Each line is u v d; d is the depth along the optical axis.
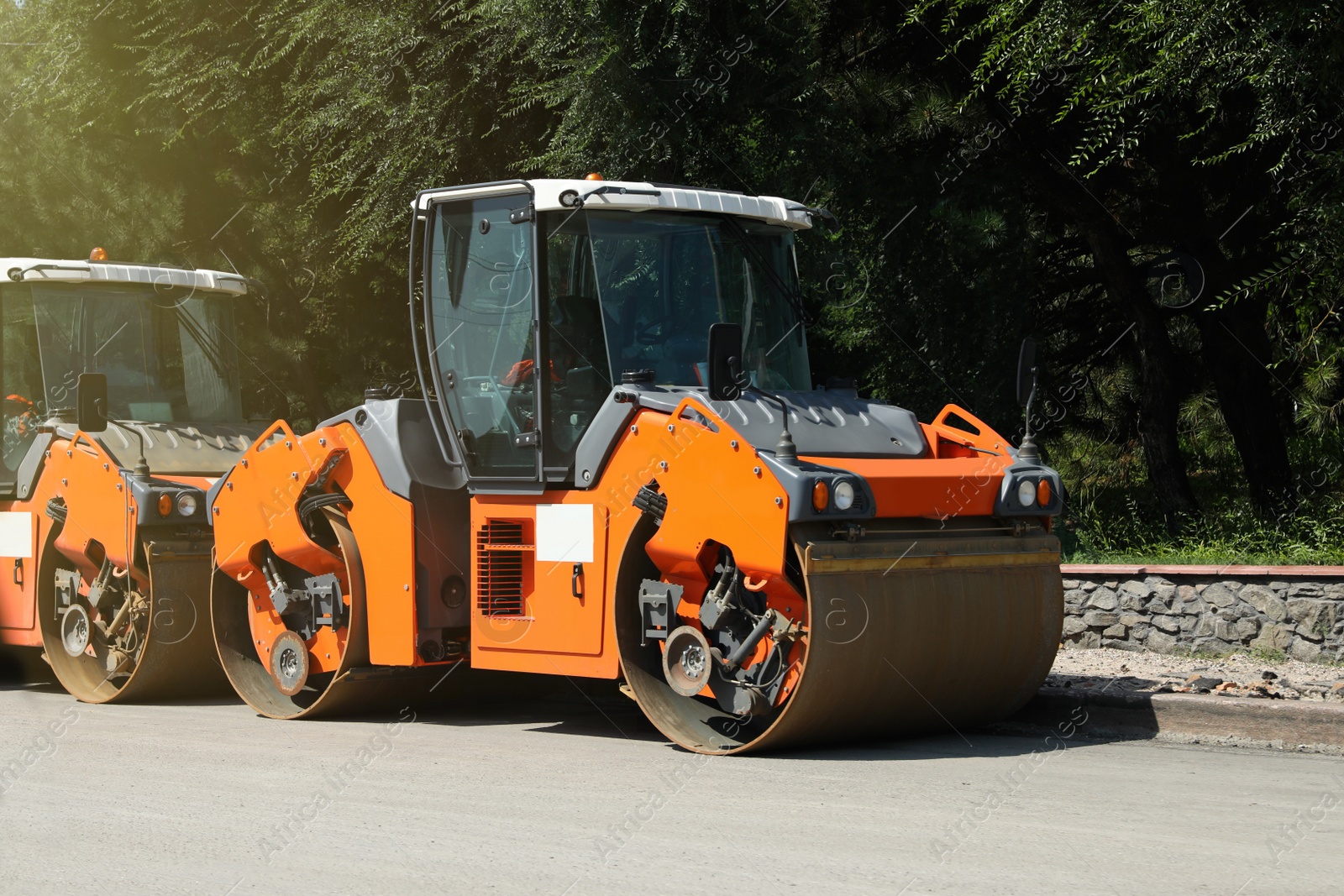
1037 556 7.66
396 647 8.41
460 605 8.50
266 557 9.20
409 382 17.41
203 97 16.88
